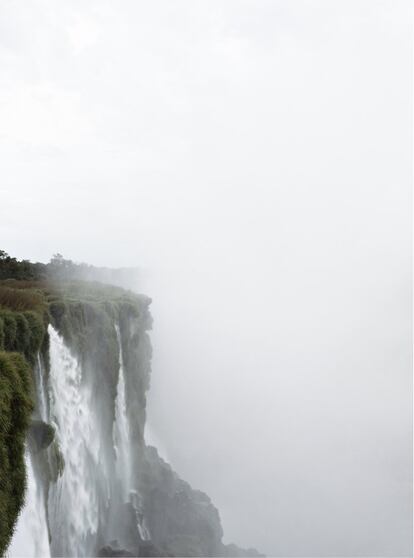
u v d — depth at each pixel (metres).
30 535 26.16
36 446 27.59
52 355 35.47
